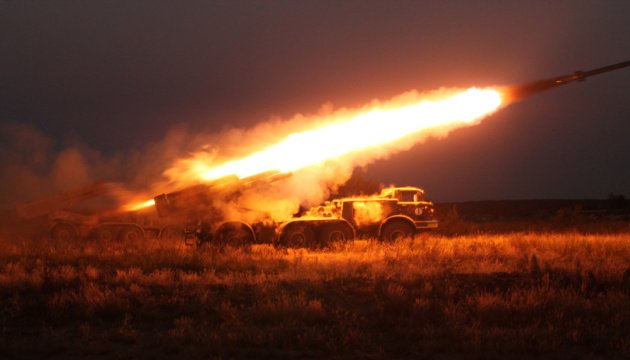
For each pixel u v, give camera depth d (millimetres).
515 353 9836
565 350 10055
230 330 10945
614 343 10180
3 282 14766
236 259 18828
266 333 10766
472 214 76875
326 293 14117
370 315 12352
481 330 10828
